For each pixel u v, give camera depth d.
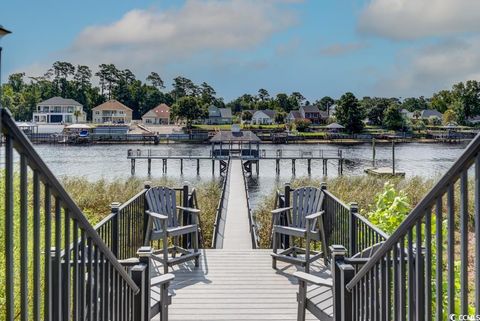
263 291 5.14
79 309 2.00
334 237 5.88
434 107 107.44
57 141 65.31
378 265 2.49
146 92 106.38
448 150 56.56
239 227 9.52
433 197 1.73
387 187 5.79
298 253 6.62
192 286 5.31
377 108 89.25
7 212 1.38
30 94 95.56
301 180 20.14
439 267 1.75
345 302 3.07
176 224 6.39
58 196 1.73
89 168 37.19
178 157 35.38
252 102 111.44
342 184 18.20
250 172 34.69
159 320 4.24
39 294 1.61
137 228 6.16
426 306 1.86
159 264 6.16
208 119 91.25
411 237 2.00
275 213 6.01
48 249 1.68
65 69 101.88
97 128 73.00
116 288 2.64
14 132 1.35
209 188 17.28
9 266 1.40
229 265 6.16
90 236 2.09
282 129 80.31
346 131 78.06
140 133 72.75
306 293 3.93
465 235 1.54
